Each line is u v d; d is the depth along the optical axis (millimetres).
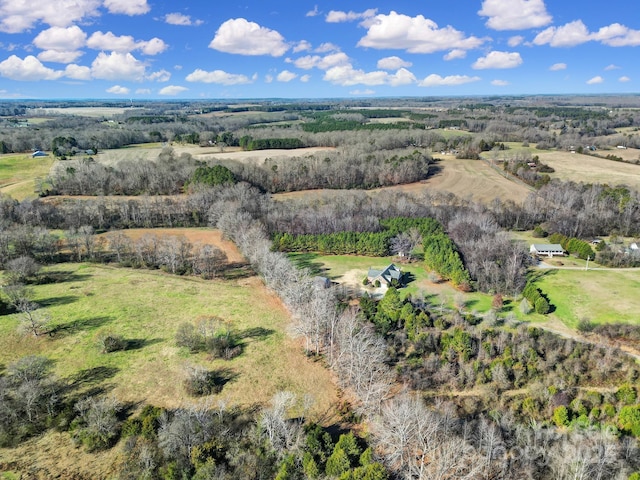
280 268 93688
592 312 86625
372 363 65312
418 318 80188
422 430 51938
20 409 58031
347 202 142625
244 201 137375
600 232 131750
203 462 49875
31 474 50094
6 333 77500
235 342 77188
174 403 61969
